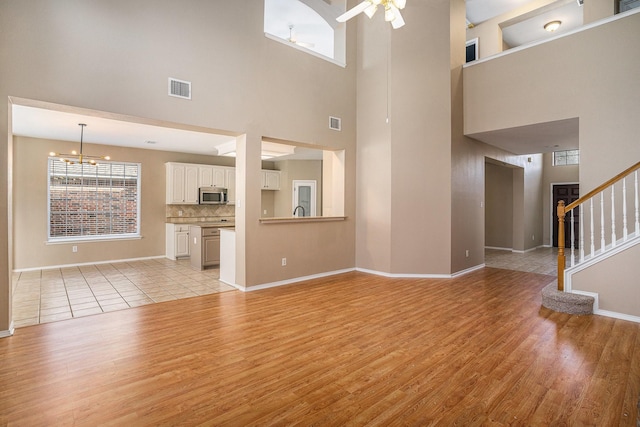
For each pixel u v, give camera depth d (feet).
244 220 15.30
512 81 16.67
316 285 16.51
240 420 6.24
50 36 10.38
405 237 18.24
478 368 8.21
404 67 18.01
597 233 14.33
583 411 6.45
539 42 15.71
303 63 17.24
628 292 11.57
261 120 15.60
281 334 10.39
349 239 19.79
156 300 13.98
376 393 7.14
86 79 10.99
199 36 13.61
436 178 17.95
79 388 7.27
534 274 19.11
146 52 12.25
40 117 15.17
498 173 29.96
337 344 9.66
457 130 18.20
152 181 24.52
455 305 13.32
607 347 9.35
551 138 19.36
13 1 9.82
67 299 14.06
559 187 31.35
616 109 13.70
